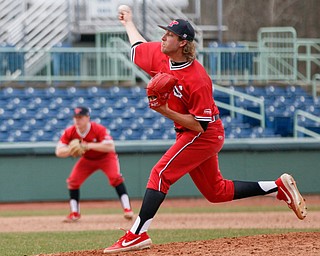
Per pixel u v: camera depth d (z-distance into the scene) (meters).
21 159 48.88
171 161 18.06
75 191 35.06
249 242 18.70
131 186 49.69
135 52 18.78
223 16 72.12
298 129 56.53
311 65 70.50
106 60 61.31
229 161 50.53
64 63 60.31
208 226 32.03
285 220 34.47
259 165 50.81
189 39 17.50
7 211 43.59
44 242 26.20
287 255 16.59
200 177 18.83
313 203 46.28
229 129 57.19
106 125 56.88
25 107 57.09
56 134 56.03
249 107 59.38
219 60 61.31
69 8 65.81
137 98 58.47
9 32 63.81
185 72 17.66
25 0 65.00
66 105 57.72
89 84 59.47
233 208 44.06
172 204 47.75
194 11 70.69
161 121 57.44
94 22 66.31
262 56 63.16
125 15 19.61
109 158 34.53
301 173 51.34
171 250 17.89
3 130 55.59
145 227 18.19
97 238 27.52
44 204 49.06
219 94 59.19
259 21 72.56
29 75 61.47
